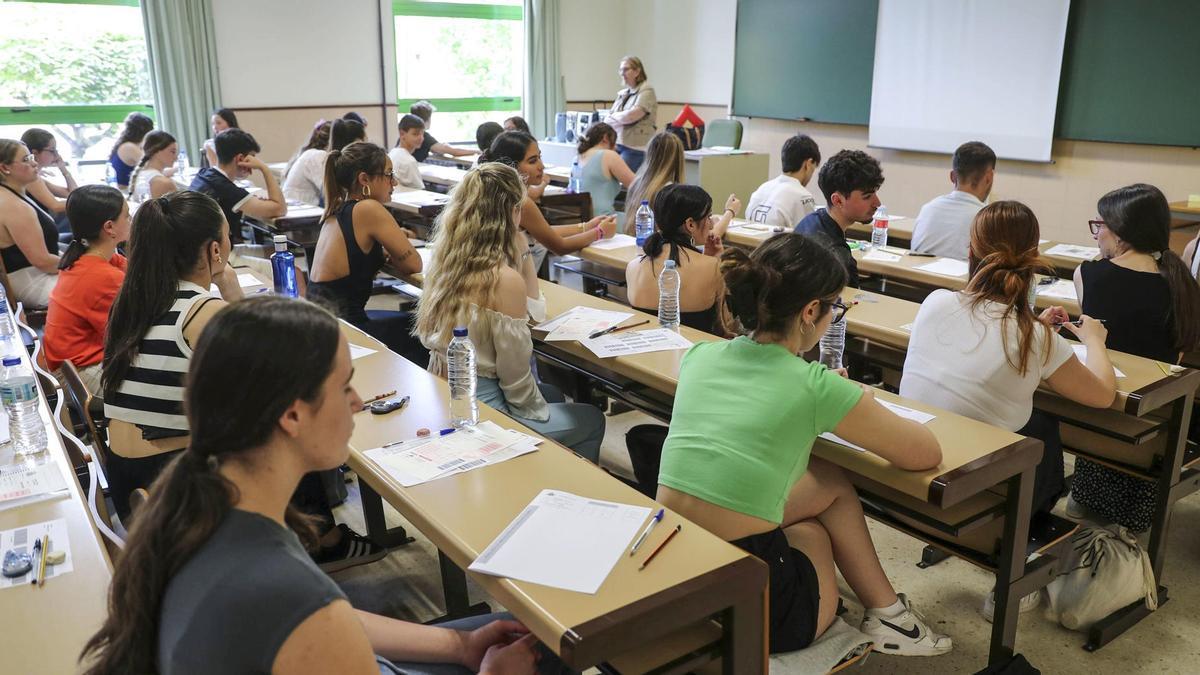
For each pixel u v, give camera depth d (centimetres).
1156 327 257
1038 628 236
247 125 825
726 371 179
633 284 309
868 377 320
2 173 386
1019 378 211
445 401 211
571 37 983
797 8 800
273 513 96
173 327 197
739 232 434
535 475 171
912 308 302
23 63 732
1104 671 218
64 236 557
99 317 279
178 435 202
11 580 137
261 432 92
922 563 266
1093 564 230
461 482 168
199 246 200
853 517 199
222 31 795
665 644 145
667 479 178
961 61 684
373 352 248
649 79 1000
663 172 444
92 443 216
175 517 91
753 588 139
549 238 388
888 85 740
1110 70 597
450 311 236
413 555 273
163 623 92
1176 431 231
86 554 145
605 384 277
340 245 333
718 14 900
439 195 558
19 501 162
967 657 223
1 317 292
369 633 141
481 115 975
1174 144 571
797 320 175
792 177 454
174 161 564
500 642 146
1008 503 192
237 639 88
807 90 809
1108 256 272
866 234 488
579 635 121
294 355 92
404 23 905
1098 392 212
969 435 193
